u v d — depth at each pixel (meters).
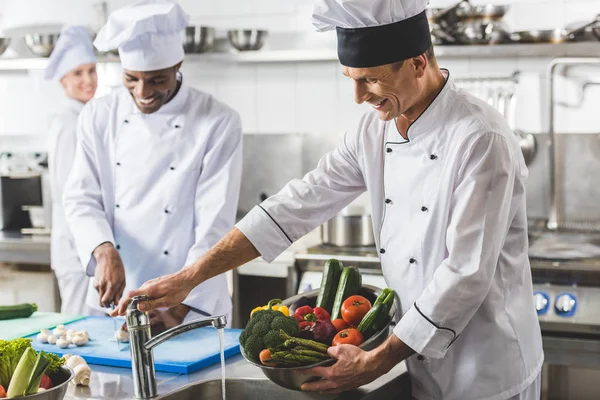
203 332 2.23
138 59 2.61
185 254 2.81
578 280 2.99
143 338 1.73
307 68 4.09
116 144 2.87
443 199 1.76
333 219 3.51
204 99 2.86
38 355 1.57
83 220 2.76
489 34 3.47
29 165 4.50
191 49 3.92
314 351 1.60
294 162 4.15
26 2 4.57
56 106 4.58
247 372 1.89
